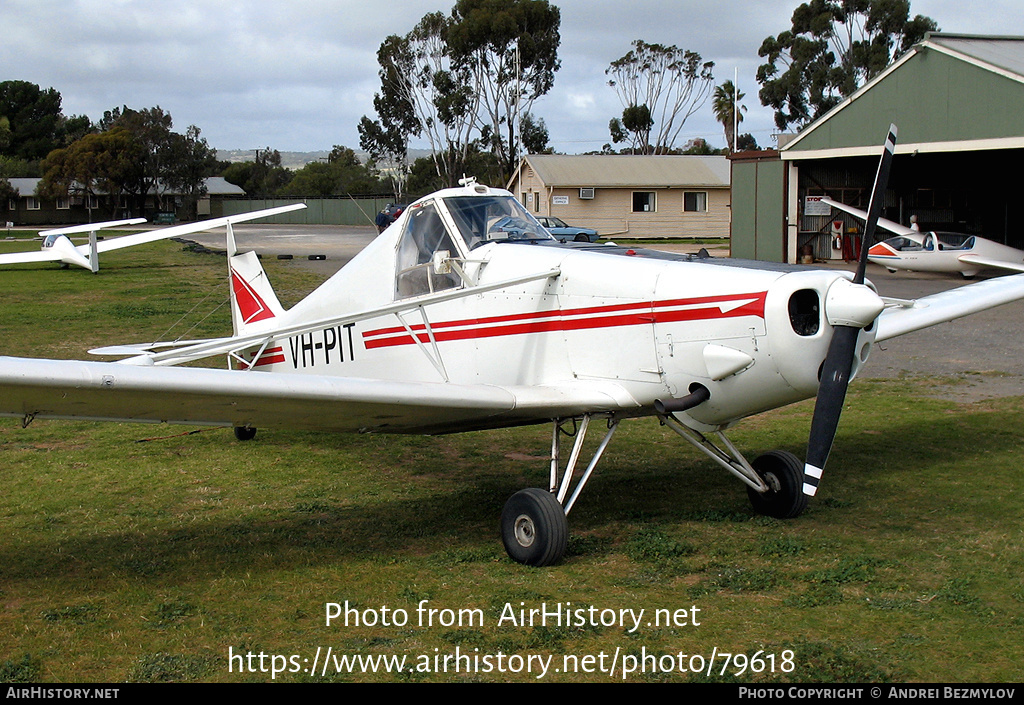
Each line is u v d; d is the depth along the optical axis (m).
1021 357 10.30
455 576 4.49
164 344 7.29
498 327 5.54
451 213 5.79
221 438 7.81
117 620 4.01
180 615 4.06
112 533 5.27
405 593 4.26
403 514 5.59
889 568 4.42
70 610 4.12
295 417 4.68
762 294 4.46
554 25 48.16
